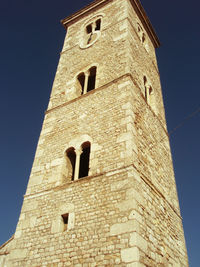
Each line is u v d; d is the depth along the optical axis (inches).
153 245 338.0
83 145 465.4
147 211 359.9
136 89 516.7
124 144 398.6
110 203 345.4
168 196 486.9
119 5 738.2
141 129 462.6
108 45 633.0
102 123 460.1
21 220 411.8
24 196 444.5
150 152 469.4
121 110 453.1
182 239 481.7
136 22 752.3
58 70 708.7
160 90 746.8
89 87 674.2
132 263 279.6
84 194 379.2
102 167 393.4
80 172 595.8
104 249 309.3
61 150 478.3
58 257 337.7
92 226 338.3
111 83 519.5
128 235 303.3
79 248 328.8
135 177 358.6
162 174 498.0
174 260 400.2
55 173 446.6
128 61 543.5
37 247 366.3
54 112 576.4
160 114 645.3
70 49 752.3
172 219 463.8
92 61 631.2
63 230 369.4
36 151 513.3
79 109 529.0
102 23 735.1
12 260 373.4
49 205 403.5
